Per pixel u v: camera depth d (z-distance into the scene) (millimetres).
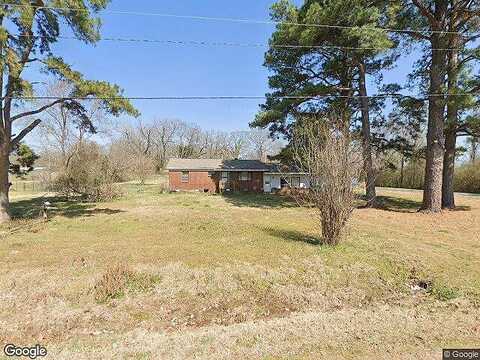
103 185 19312
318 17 12852
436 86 13008
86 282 5004
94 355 3066
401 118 16094
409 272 5750
